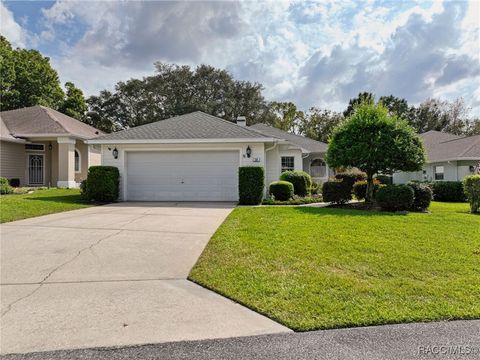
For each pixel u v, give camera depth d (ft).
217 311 10.43
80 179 64.95
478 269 13.97
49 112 65.62
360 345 8.35
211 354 7.97
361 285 12.17
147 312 10.35
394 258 15.40
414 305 10.54
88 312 10.32
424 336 8.76
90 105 125.49
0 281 13.00
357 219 25.72
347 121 37.78
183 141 41.73
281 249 16.98
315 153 70.28
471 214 30.81
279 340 8.63
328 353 7.98
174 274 14.01
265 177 45.34
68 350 8.13
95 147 57.31
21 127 58.95
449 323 9.48
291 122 137.90
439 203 46.62
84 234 21.09
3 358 7.75
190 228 23.40
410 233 20.58
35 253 16.75
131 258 16.15
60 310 10.44
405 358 7.78
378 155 34.12
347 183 37.93
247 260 15.31
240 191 39.65
